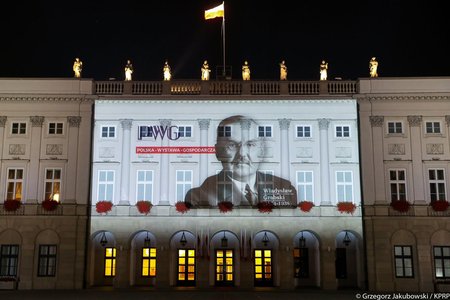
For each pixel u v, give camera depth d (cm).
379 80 4156
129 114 4153
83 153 4081
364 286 3941
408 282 3912
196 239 3981
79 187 4031
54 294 3519
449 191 4028
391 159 4066
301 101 4156
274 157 4100
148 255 4203
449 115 4106
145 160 4100
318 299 3241
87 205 4003
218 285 4088
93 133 4119
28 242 3969
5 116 4119
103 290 3844
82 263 3944
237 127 4138
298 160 4100
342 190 4072
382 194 4019
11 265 3975
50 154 4081
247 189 4047
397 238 3972
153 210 4022
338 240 4209
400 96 4116
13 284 3888
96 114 4147
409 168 4056
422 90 4128
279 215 4012
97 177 4072
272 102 4159
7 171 4069
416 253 3950
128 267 3966
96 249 4228
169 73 4253
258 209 4006
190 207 4016
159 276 3928
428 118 4119
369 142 4091
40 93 4134
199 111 4159
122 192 4044
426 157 4069
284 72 4269
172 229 3997
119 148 4109
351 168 4094
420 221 3978
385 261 3931
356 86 4209
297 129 4159
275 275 4062
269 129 4156
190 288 3959
